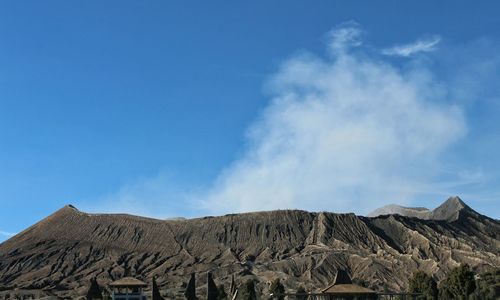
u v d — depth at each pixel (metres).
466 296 184.75
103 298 199.62
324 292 154.62
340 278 194.75
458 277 186.25
